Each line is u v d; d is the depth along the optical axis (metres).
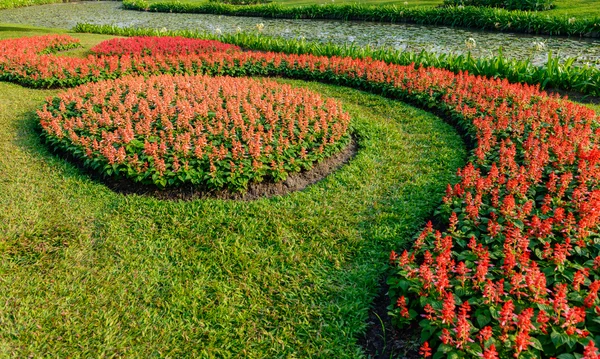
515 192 5.20
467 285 3.88
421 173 6.47
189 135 6.31
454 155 7.00
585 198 4.97
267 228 5.18
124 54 13.52
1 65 11.22
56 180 6.13
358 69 11.06
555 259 3.96
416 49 16.67
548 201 4.93
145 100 7.78
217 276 4.47
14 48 13.54
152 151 5.98
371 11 24.19
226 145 6.35
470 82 9.58
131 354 3.66
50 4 39.25
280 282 4.42
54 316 3.99
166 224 5.22
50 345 3.72
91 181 6.12
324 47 13.83
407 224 5.25
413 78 9.94
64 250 4.80
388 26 22.36
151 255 4.74
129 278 4.44
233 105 7.74
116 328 3.89
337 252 4.82
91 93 8.73
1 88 10.17
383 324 3.94
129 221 5.27
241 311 4.09
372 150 7.17
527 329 3.07
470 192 5.26
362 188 6.05
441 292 3.68
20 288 4.27
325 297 4.22
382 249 4.87
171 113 7.25
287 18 26.81
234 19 27.50
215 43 14.86
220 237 5.03
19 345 3.70
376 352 3.67
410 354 3.59
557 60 10.48
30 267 4.55
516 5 21.91
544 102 8.26
